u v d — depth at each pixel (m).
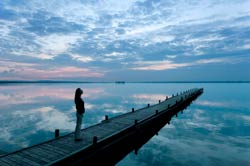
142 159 9.77
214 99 40.94
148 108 19.31
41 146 7.68
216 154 10.33
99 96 48.97
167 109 18.75
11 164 6.05
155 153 10.56
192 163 9.18
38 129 16.08
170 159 9.71
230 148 11.23
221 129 15.94
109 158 8.90
